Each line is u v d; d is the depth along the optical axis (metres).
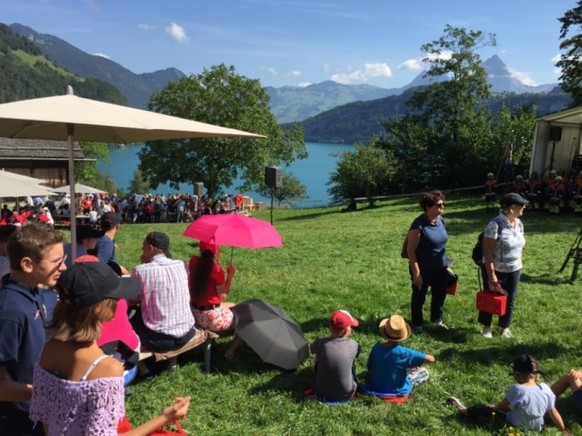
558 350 6.00
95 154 60.06
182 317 5.04
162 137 5.58
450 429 4.26
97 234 5.94
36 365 2.16
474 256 6.41
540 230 16.17
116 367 2.14
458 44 40.22
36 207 25.62
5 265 4.19
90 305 2.09
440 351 5.97
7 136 5.71
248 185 45.19
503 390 4.99
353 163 33.16
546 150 23.34
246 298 8.45
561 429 4.20
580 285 9.36
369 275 10.52
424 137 39.94
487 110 41.94
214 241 5.34
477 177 37.69
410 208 28.52
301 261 12.62
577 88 33.91
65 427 2.05
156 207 33.03
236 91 43.75
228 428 4.26
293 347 5.27
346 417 4.41
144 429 2.30
